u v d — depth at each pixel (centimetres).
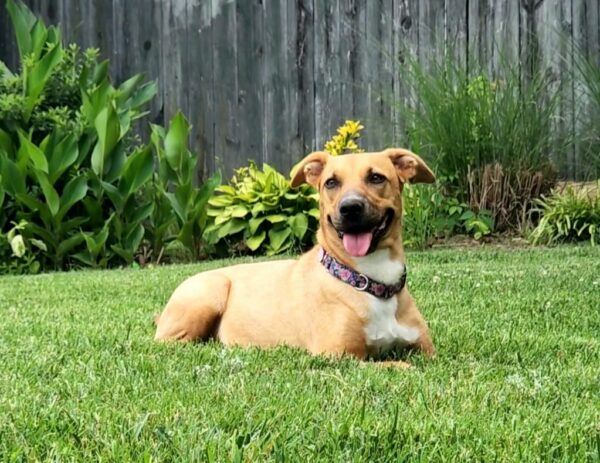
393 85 534
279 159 562
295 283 264
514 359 249
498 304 318
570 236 480
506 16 516
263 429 192
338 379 224
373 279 253
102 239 480
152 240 507
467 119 500
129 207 495
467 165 502
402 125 527
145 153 491
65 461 182
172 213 505
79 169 507
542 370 237
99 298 343
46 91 522
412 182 266
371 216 248
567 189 487
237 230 501
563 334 277
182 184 493
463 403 210
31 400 210
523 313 305
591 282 351
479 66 514
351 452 183
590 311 307
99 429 194
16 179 480
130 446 185
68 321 297
